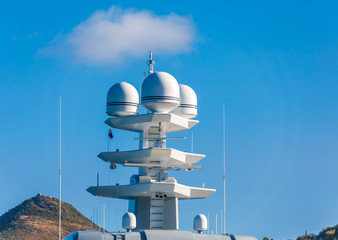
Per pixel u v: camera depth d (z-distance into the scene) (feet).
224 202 222.69
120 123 228.02
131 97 229.25
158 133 230.07
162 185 214.69
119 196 226.17
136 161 227.20
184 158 227.81
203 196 229.45
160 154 219.41
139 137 238.07
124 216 206.49
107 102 230.89
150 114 219.82
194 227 213.05
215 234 204.95
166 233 197.16
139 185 215.92
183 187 219.20
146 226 222.69
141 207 223.92
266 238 270.87
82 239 187.83
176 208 225.56
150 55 236.84
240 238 204.95
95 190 224.74
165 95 217.36
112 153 227.20
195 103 244.22
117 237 192.13
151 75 220.84
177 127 231.71
